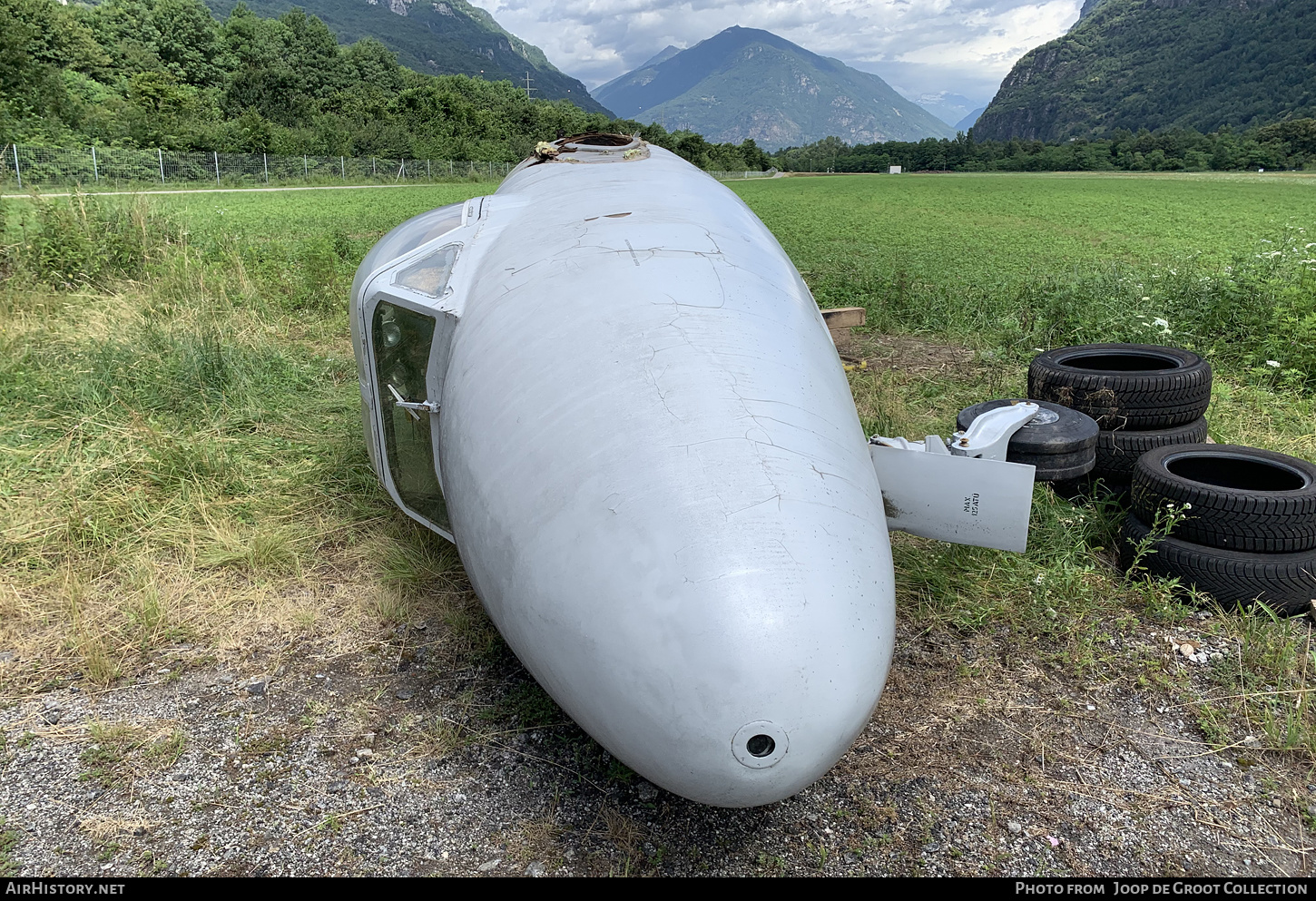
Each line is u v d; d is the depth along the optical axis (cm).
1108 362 545
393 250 375
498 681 330
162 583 400
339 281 989
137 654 350
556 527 228
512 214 374
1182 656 348
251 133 5009
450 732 300
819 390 267
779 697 199
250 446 560
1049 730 306
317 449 554
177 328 736
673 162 449
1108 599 390
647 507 217
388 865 246
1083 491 489
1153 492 401
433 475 348
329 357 767
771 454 230
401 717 310
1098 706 319
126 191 2614
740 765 203
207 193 3453
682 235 320
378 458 379
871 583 224
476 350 289
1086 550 436
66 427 566
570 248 312
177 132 4694
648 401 239
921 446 323
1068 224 2620
